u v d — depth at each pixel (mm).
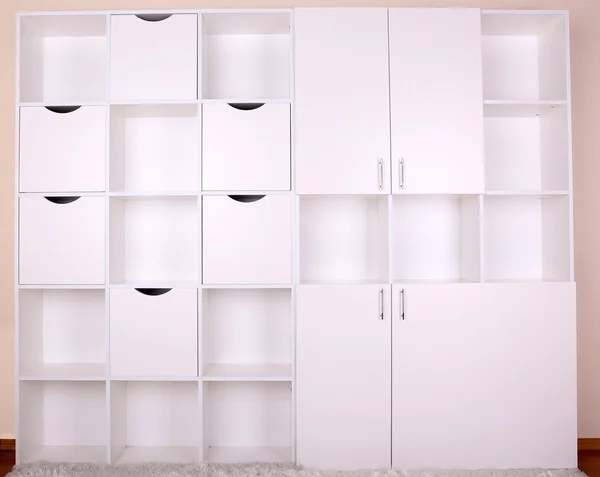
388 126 2404
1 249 2756
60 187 2428
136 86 2439
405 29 2422
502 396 2383
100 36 2711
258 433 2678
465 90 2420
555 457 2383
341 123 2402
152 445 2672
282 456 2512
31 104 2426
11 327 2756
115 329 2408
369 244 2684
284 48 2709
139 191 2426
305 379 2373
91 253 2420
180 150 2699
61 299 2678
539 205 2715
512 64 2719
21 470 2350
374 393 2371
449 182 2404
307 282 2549
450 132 2408
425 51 2420
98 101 2580
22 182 2428
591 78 2777
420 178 2400
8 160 2764
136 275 2691
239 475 2279
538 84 2717
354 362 2369
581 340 2756
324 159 2395
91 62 2717
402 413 2369
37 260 2418
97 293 2680
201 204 2414
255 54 2709
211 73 2699
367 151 2396
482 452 2371
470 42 2426
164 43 2447
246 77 2705
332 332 2371
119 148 2580
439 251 2697
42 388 2670
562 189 2480
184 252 2691
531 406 2385
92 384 2686
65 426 2682
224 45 2709
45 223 2422
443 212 2703
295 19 2410
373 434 2363
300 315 2371
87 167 2426
